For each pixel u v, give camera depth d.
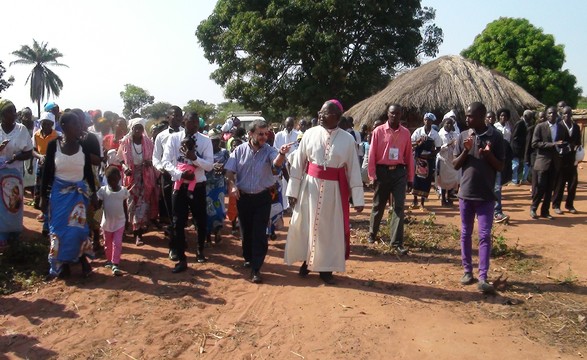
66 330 4.82
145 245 7.75
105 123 8.60
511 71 33.97
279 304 5.44
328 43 25.17
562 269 6.55
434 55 30.34
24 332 4.77
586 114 26.22
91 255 6.19
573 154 9.75
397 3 27.20
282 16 25.84
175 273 6.43
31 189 11.20
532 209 9.75
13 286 5.88
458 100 15.47
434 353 4.36
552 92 33.50
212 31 29.69
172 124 7.06
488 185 5.68
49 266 6.60
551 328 4.82
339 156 5.91
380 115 16.64
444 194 11.42
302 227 6.17
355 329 4.80
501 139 5.67
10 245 6.91
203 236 6.85
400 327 4.85
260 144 6.16
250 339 4.65
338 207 6.02
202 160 6.42
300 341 4.60
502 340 4.58
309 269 6.04
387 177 7.48
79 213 6.01
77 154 5.96
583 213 10.15
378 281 6.15
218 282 6.13
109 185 6.41
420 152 10.37
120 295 5.67
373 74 28.12
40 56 74.75
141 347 4.49
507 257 7.05
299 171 6.16
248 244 6.56
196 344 4.57
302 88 26.97
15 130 6.97
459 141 5.91
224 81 29.59
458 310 5.24
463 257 6.03
